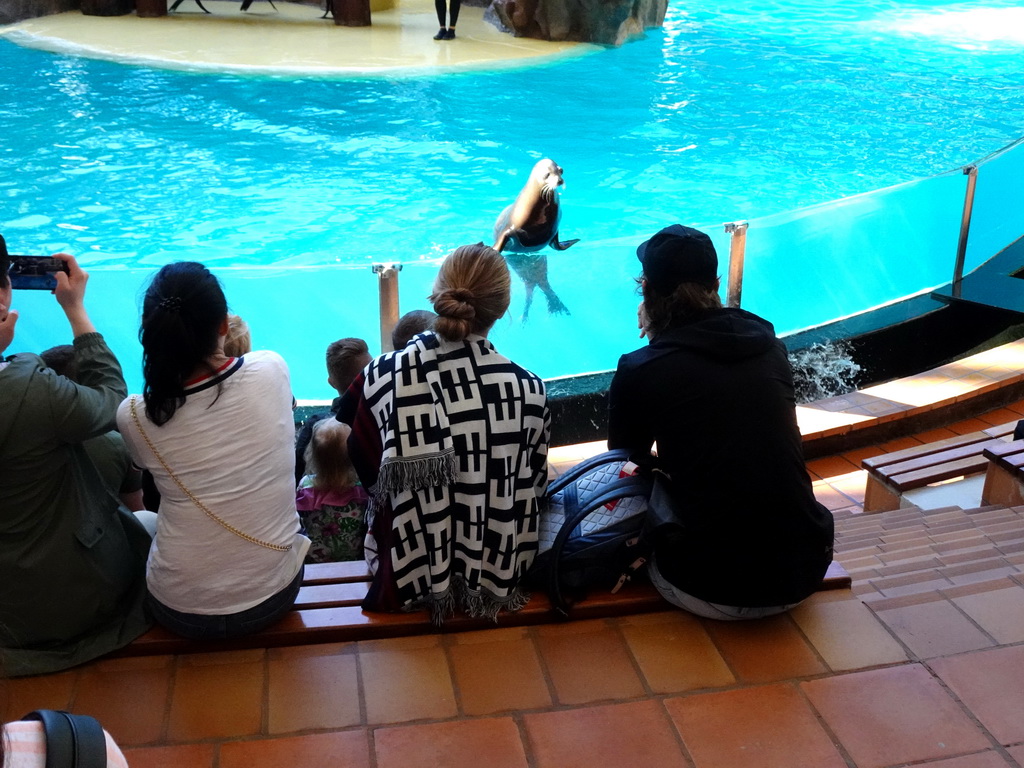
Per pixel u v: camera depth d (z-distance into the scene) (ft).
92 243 35.78
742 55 67.21
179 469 8.69
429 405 9.04
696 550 9.33
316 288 19.44
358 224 38.29
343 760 8.11
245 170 43.55
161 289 8.33
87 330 9.21
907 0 88.94
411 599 9.59
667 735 8.44
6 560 8.50
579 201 41.60
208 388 8.62
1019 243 29.48
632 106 55.06
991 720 8.58
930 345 25.94
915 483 18.30
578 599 10.00
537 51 66.28
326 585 10.32
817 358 24.22
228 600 9.05
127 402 8.70
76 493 8.76
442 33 67.67
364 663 9.28
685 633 9.73
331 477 11.29
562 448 21.03
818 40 72.49
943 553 13.00
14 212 38.19
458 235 37.60
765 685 9.04
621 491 9.71
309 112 51.57
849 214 23.98
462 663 9.30
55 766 3.68
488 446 9.19
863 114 54.19
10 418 7.95
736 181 44.11
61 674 8.94
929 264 26.68
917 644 9.57
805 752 8.25
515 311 22.00
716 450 8.96
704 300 9.39
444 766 8.09
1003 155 26.81
